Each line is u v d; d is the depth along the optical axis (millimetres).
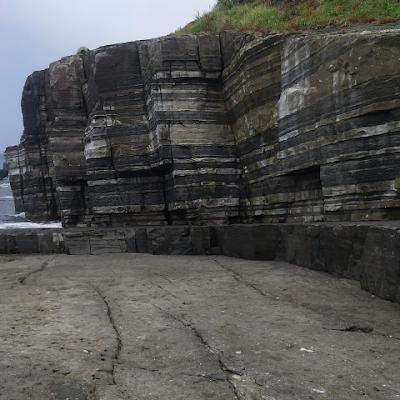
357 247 7332
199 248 12422
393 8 10945
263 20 13828
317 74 9680
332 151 9359
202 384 3463
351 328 4996
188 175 14070
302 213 11242
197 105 14148
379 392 3318
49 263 11734
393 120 8227
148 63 14781
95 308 6074
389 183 8344
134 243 13461
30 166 21125
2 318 5484
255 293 6988
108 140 15562
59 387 3324
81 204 18031
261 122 12086
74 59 17781
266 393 3301
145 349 4293
